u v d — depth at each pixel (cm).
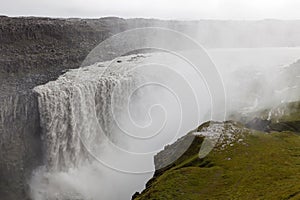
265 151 5256
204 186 4441
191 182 4578
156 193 4419
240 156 5147
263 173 4544
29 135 8544
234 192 4169
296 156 5028
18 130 8519
